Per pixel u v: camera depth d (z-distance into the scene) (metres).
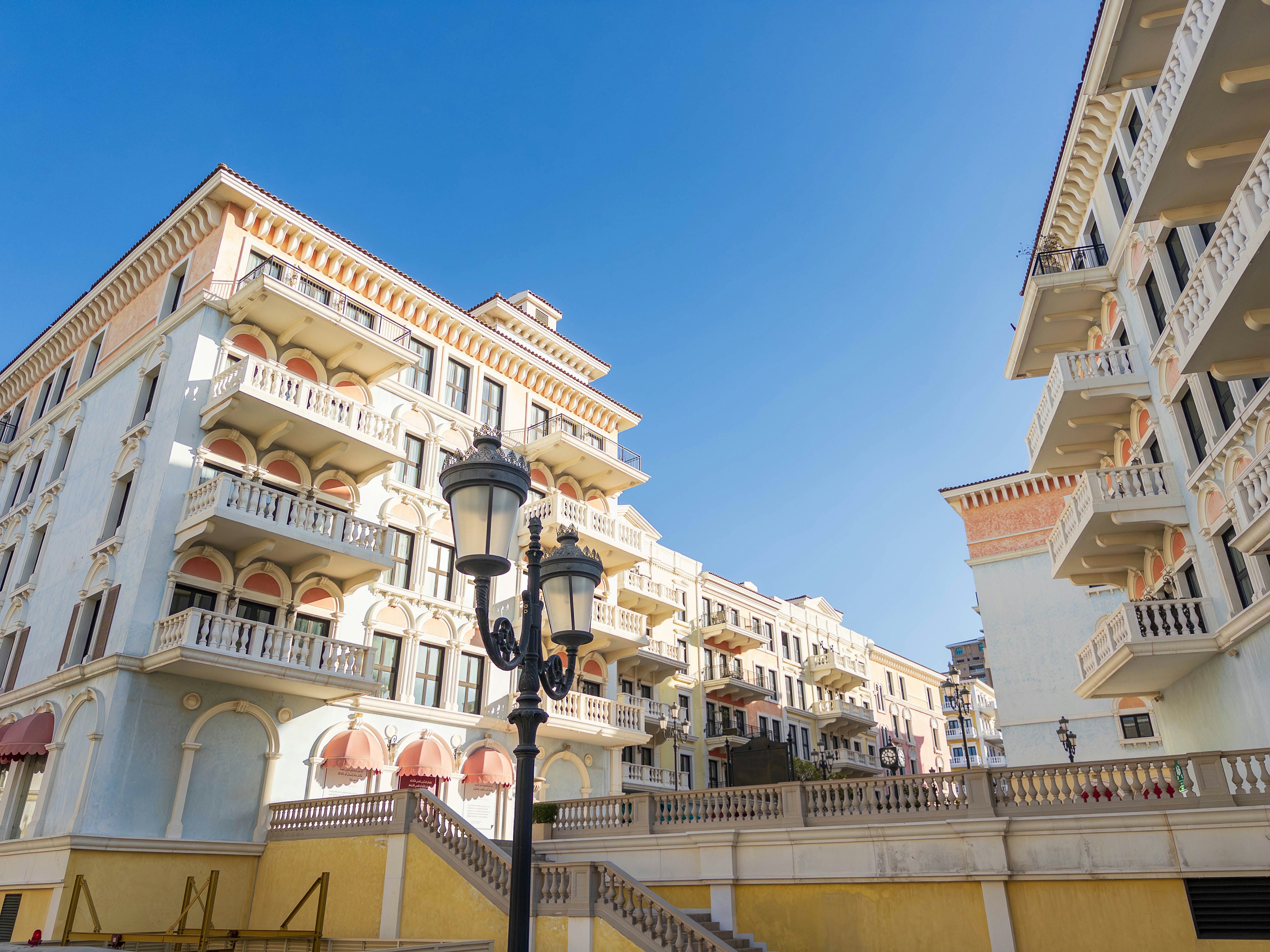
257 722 21.80
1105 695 24.58
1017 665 34.84
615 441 36.75
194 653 19.00
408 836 17.39
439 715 25.42
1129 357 21.67
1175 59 13.54
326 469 24.78
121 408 25.19
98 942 16.69
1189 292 15.16
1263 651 17.34
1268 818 13.01
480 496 7.92
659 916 13.62
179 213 25.06
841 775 50.47
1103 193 22.77
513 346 31.73
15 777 21.34
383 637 25.20
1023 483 36.78
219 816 20.36
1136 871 13.68
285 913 19.09
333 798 19.95
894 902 15.37
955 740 70.94
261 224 25.08
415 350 29.02
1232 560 18.67
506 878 15.22
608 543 31.19
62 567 24.47
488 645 7.72
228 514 20.19
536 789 28.00
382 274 27.42
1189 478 19.44
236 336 23.80
